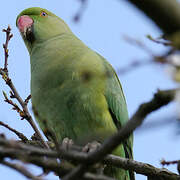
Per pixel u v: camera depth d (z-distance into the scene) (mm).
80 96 9453
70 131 9836
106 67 10172
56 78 9609
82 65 9609
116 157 8523
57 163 5977
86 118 9602
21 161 5195
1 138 5285
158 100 4379
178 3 4137
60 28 11945
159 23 4199
